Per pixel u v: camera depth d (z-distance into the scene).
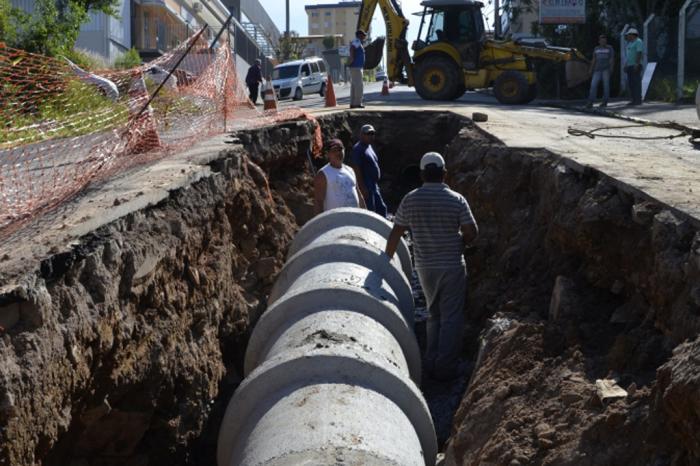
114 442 6.08
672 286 5.21
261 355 6.54
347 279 7.09
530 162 9.50
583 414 5.04
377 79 71.62
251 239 10.19
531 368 6.14
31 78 10.09
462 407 6.49
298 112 15.06
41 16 20.23
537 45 23.95
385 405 5.09
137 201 6.46
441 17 23.28
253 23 58.47
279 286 7.96
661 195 6.00
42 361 4.43
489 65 23.12
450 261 8.05
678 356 4.27
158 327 6.52
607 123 14.50
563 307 6.59
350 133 17.12
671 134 11.67
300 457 4.36
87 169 7.42
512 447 5.20
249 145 11.60
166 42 36.97
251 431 5.00
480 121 14.32
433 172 8.00
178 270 7.18
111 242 5.62
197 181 8.24
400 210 8.04
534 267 8.16
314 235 8.98
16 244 5.11
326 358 5.29
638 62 20.86
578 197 7.54
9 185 6.80
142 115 9.31
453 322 8.16
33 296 4.45
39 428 4.41
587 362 5.73
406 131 17.41
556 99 26.61
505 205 9.73
